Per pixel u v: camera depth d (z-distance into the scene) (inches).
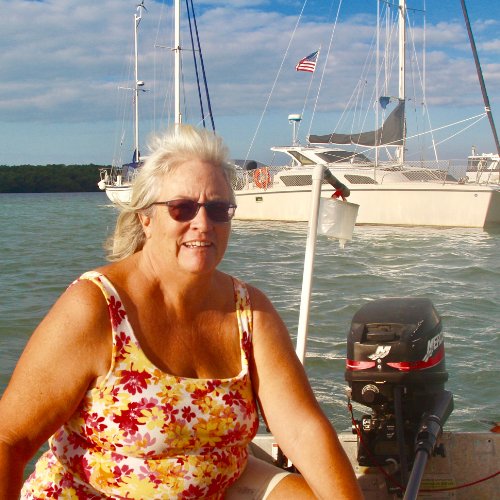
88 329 78.6
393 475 114.8
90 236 933.8
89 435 80.6
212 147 83.9
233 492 87.8
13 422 77.1
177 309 83.3
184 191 81.4
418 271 555.2
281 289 464.8
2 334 335.9
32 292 470.0
